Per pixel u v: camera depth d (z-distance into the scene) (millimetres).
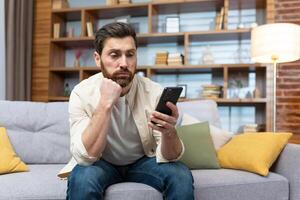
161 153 1307
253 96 3539
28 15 3680
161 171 1259
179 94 1214
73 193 1140
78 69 3766
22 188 1368
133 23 3980
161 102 1210
